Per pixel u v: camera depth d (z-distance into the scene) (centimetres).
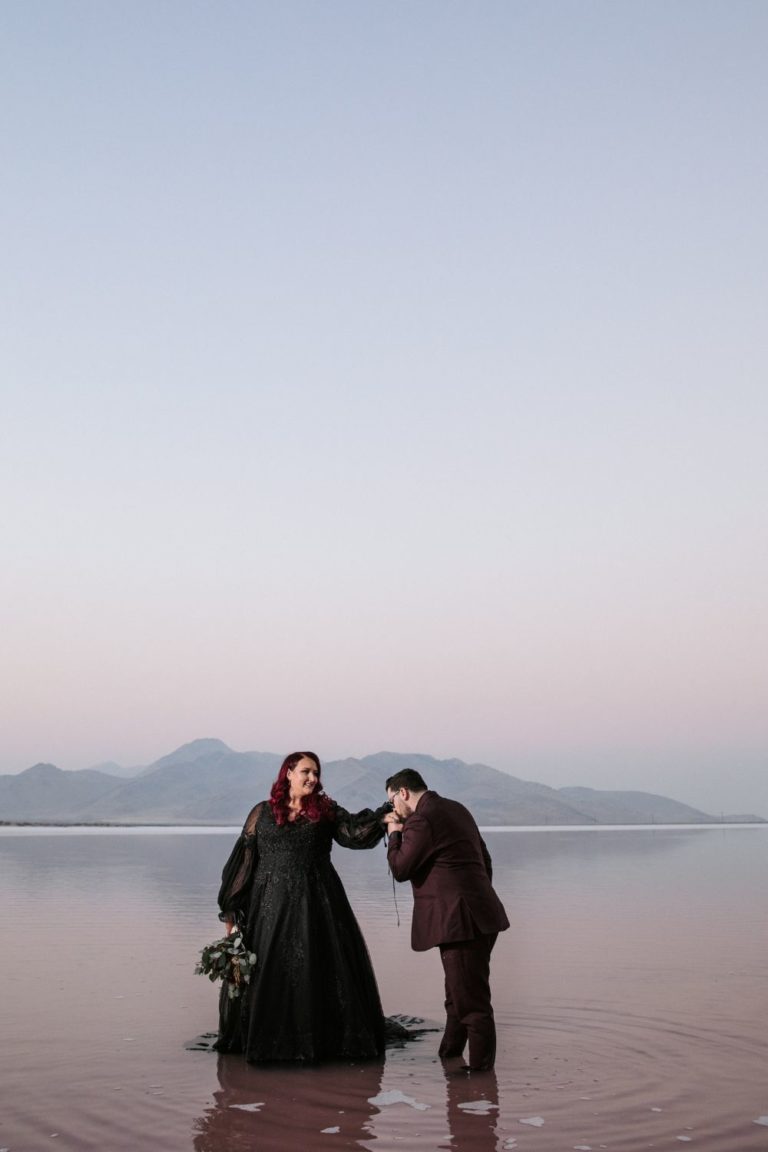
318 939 555
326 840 574
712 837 5203
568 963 839
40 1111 445
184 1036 596
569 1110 443
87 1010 671
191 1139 406
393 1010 673
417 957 892
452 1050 546
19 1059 541
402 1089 480
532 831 7956
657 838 4909
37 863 2227
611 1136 408
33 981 774
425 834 541
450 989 533
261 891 562
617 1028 603
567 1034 589
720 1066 516
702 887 1603
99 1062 535
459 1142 401
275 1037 533
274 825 569
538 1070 511
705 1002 678
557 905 1312
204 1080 498
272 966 546
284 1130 418
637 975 782
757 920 1141
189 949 935
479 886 540
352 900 1389
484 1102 457
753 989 723
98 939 999
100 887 1588
